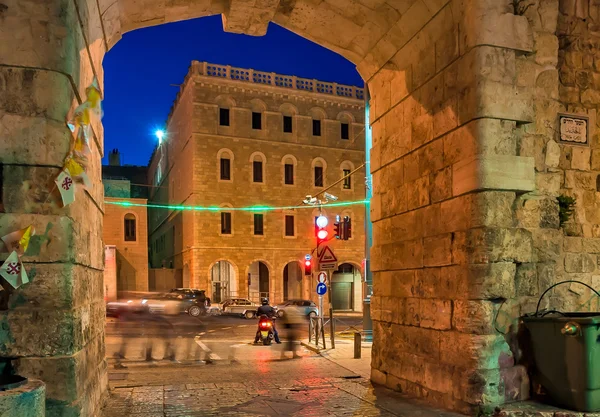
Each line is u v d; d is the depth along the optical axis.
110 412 6.07
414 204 7.23
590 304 6.47
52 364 3.91
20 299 3.91
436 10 6.58
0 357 3.84
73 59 4.33
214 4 7.29
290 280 37.97
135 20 7.02
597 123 6.92
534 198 6.29
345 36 8.14
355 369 10.22
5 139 3.99
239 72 35.53
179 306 28.52
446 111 6.50
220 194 34.28
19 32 4.09
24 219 3.96
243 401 6.76
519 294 6.06
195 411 6.17
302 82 37.44
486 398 5.66
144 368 10.87
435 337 6.55
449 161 6.43
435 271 6.62
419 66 7.20
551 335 5.58
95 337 5.52
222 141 34.53
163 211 46.66
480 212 5.88
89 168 4.96
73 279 4.10
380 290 8.16
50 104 4.11
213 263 33.84
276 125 36.25
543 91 6.45
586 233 6.72
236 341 16.94
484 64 5.94
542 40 6.41
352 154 38.59
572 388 5.36
